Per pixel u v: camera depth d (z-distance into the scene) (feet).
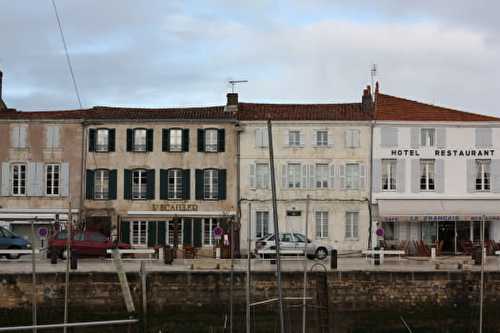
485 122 155.84
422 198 154.71
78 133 156.15
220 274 111.04
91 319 109.09
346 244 154.10
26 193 155.12
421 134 156.35
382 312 111.45
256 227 155.02
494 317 111.55
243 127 155.94
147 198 155.63
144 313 109.29
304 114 158.81
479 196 155.22
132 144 156.15
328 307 110.93
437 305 111.75
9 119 156.04
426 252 142.51
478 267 116.78
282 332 75.15
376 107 158.92
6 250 120.06
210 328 110.22
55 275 109.60
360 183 155.22
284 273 111.14
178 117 156.76
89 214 154.61
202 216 154.61
